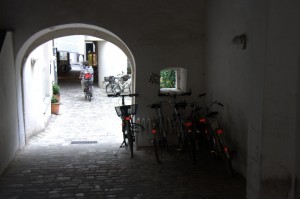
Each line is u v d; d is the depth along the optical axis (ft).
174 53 28.17
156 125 25.99
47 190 19.61
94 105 52.26
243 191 19.16
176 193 19.12
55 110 45.24
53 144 30.22
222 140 22.84
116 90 63.72
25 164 24.12
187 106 28.91
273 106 13.19
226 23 23.36
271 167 13.51
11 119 24.99
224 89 24.17
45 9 26.16
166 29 27.73
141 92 28.19
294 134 12.89
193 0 27.66
